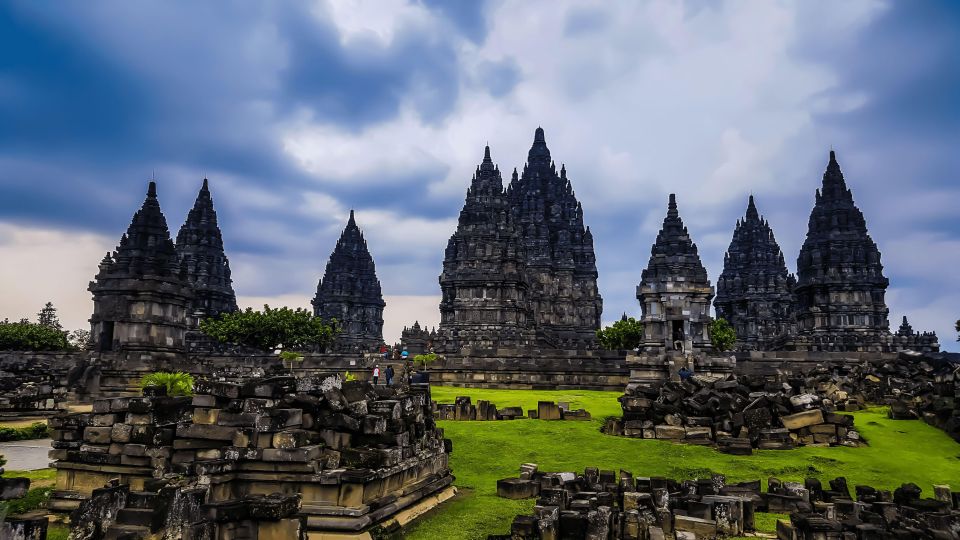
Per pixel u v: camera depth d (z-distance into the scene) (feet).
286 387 52.54
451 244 292.20
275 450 48.93
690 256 155.02
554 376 155.33
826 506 56.08
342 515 47.34
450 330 244.42
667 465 75.05
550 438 87.04
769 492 63.26
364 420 53.52
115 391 139.54
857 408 109.19
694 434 85.61
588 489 61.82
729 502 53.36
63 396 116.16
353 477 48.49
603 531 47.91
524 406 116.26
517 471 73.67
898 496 60.18
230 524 41.01
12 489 36.60
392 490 53.88
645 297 155.84
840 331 237.04
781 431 84.53
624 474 65.00
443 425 93.91
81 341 234.17
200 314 253.65
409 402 61.26
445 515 55.62
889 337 237.86
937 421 94.38
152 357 148.46
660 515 52.39
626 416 90.79
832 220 247.29
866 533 46.65
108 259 157.69
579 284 320.09
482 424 94.84
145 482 48.39
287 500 42.19
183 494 41.63
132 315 152.15
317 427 52.31
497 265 246.47
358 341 381.60
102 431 52.90
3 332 183.83
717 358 141.90
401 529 51.03
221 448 50.42
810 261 248.32
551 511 49.29
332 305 376.89
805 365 158.71
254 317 229.04
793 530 49.16
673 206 160.86
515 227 261.03
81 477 52.80
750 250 323.16
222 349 237.86
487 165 262.88
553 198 327.47
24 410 108.99
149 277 153.48
